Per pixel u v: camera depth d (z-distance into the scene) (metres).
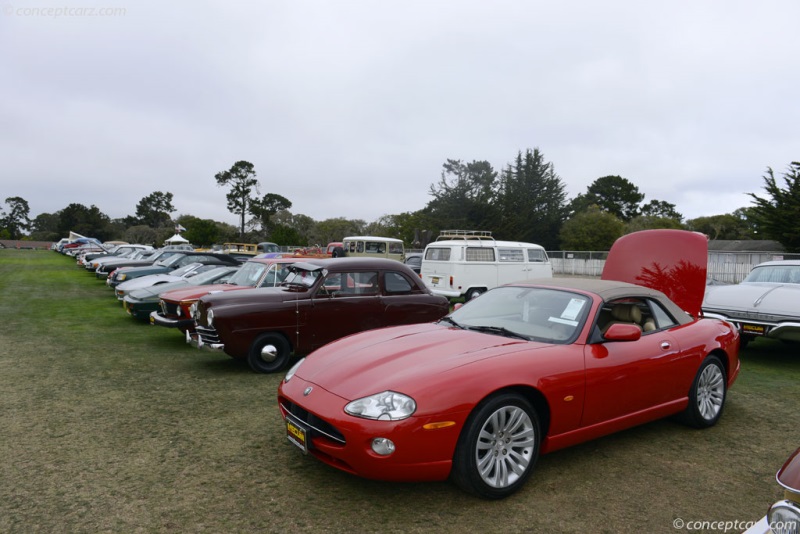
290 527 2.91
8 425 4.56
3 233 111.75
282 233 61.22
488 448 3.22
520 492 3.37
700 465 3.83
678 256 6.88
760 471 3.74
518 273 15.47
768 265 8.77
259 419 4.78
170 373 6.57
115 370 6.68
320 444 3.25
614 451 4.10
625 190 83.62
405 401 3.03
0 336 9.01
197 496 3.27
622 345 3.97
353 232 77.25
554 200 58.62
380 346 3.85
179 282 10.90
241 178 80.62
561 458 3.95
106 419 4.75
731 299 7.87
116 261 21.19
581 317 3.97
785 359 7.96
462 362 3.35
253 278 8.84
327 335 6.94
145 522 2.95
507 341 3.78
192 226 61.56
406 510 3.12
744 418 4.99
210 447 4.09
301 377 3.67
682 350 4.37
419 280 7.71
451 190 57.25
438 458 3.05
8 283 19.64
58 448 4.05
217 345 6.36
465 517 3.04
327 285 7.00
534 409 3.52
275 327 6.62
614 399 3.82
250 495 3.29
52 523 2.93
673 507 3.19
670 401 4.31
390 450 2.98
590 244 53.12
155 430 4.47
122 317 11.62
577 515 3.08
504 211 54.59
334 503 3.19
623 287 4.46
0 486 3.39
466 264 14.65
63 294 16.27
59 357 7.40
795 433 4.56
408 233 62.34
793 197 30.94
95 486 3.40
